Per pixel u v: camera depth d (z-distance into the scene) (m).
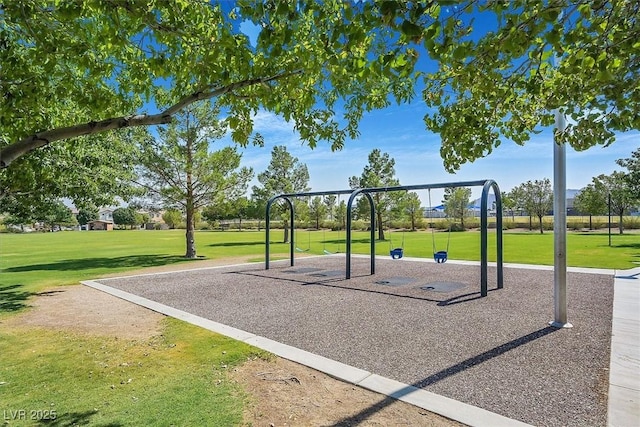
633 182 18.27
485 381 3.51
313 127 3.83
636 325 5.11
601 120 2.91
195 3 2.80
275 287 8.44
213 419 2.88
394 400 3.17
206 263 13.17
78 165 6.57
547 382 3.47
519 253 14.20
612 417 2.84
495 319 5.57
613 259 11.66
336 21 2.11
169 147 14.16
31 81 3.20
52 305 6.97
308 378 3.64
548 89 3.06
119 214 61.25
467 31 2.39
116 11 2.40
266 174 24.72
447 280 8.85
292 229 12.15
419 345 4.53
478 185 7.42
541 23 2.09
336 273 10.27
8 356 4.34
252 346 4.56
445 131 3.32
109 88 3.94
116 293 8.01
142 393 3.36
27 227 50.66
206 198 15.26
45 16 2.71
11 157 2.33
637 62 2.39
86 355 4.35
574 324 5.21
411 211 30.33
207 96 2.98
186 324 5.59
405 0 1.76
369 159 23.34
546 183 29.77
